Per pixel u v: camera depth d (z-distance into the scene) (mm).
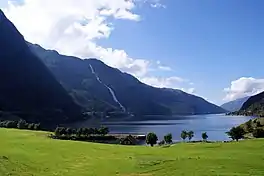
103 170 35656
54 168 35656
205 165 36031
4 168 32469
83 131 158125
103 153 46844
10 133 67625
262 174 31641
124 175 33500
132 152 48781
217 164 36594
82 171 35031
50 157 40844
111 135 167125
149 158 42438
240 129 107188
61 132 152375
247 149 50969
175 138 174875
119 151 49438
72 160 40375
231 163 37125
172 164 37312
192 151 50438
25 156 39312
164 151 50594
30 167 34750
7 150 41812
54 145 50469
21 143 49500
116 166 37656
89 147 51906
